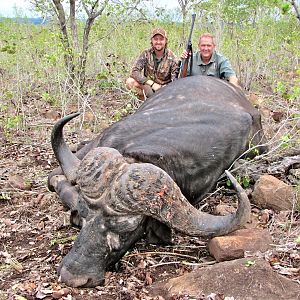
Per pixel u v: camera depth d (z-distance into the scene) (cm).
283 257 200
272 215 239
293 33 474
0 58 511
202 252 212
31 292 186
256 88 450
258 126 273
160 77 385
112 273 195
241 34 542
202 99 255
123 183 178
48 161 315
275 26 498
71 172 204
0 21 587
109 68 438
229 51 479
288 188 243
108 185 180
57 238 225
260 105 372
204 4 546
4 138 353
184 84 266
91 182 180
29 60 454
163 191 179
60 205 252
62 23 449
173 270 201
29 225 240
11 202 263
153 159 204
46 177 288
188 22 565
